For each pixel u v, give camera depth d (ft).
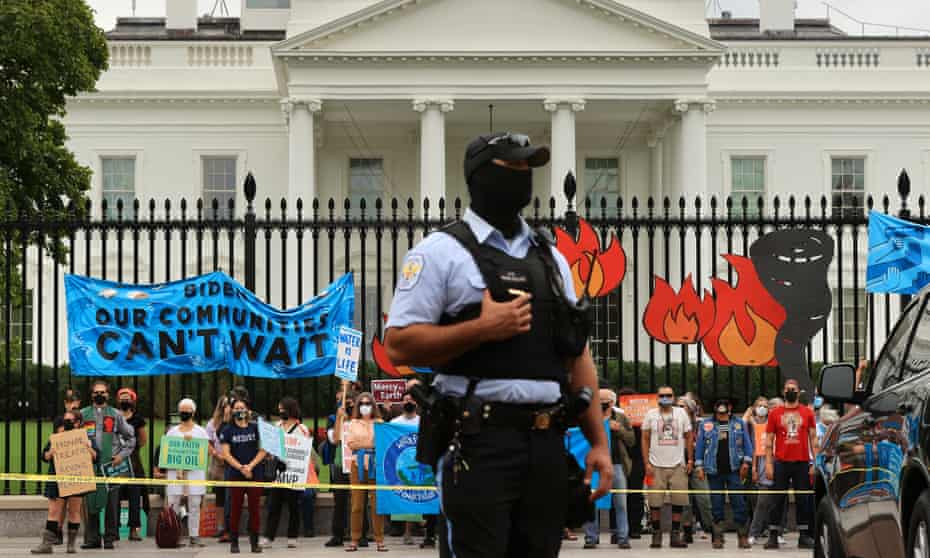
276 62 145.07
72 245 57.06
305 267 135.95
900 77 159.43
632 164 159.94
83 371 50.88
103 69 97.25
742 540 50.65
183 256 51.55
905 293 48.93
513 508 16.03
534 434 15.94
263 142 157.89
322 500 54.24
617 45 145.28
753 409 55.57
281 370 51.39
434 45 144.97
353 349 50.62
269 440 48.75
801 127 159.02
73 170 94.63
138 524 51.57
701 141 145.18
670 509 56.29
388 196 158.40
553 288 16.30
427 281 16.06
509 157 16.17
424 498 48.88
